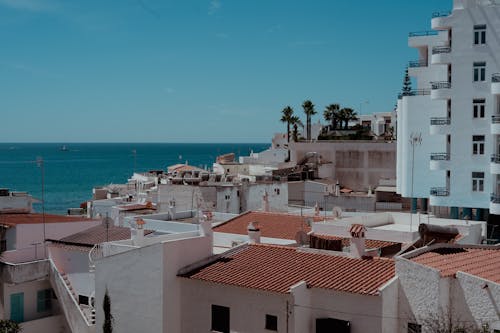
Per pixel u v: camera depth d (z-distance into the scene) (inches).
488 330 936.9
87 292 1576.0
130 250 1269.7
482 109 2298.2
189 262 1269.7
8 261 1652.3
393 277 1076.5
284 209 2928.2
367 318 1046.4
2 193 2170.3
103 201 3216.0
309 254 1255.5
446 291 1008.2
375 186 3809.1
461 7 2326.5
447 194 2356.1
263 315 1136.2
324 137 4584.2
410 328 1043.9
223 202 2758.4
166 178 3629.4
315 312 1109.7
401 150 2650.1
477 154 2306.8
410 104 2549.2
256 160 4982.8
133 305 1267.2
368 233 1517.0
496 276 1020.5
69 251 1621.6
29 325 1579.7
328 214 2267.5
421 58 2790.4
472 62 2300.7
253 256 1286.9
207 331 1214.3
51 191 7623.0
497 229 2222.0
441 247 1197.1
